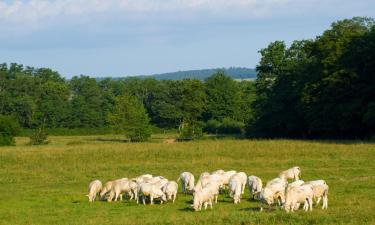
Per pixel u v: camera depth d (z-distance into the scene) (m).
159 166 45.72
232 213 23.81
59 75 185.00
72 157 52.34
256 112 95.56
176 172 42.25
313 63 87.12
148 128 102.00
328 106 78.00
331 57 79.88
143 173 42.31
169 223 22.42
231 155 50.81
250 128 97.06
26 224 24.08
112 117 102.88
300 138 84.69
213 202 28.84
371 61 76.12
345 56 79.56
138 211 27.08
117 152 54.75
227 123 128.00
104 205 29.39
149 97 157.12
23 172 44.22
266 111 91.81
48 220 25.00
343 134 81.50
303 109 82.44
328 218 21.28
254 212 24.28
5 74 156.25
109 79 176.88
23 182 39.53
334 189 31.00
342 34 88.31
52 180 40.19
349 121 77.25
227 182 32.31
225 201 29.27
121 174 42.28
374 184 32.50
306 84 81.19
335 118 78.50
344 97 78.25
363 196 28.17
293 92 87.25
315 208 25.42
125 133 100.69
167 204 28.95
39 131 93.62
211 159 48.81
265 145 57.31
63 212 27.23
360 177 35.94
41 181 39.84
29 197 32.19
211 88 143.00
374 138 68.00
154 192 29.08
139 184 29.48
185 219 23.03
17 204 29.92
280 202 25.94
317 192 25.41
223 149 54.47
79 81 171.00
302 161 45.31
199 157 50.47
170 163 47.47
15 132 90.81
